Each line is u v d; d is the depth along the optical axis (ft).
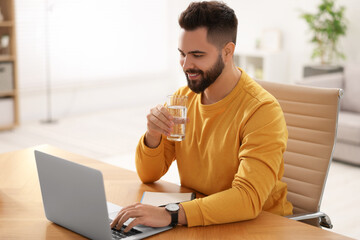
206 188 5.23
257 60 19.65
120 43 20.56
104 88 20.39
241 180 4.56
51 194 4.38
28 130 16.81
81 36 19.20
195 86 4.84
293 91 6.08
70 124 17.81
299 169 5.96
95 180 3.87
